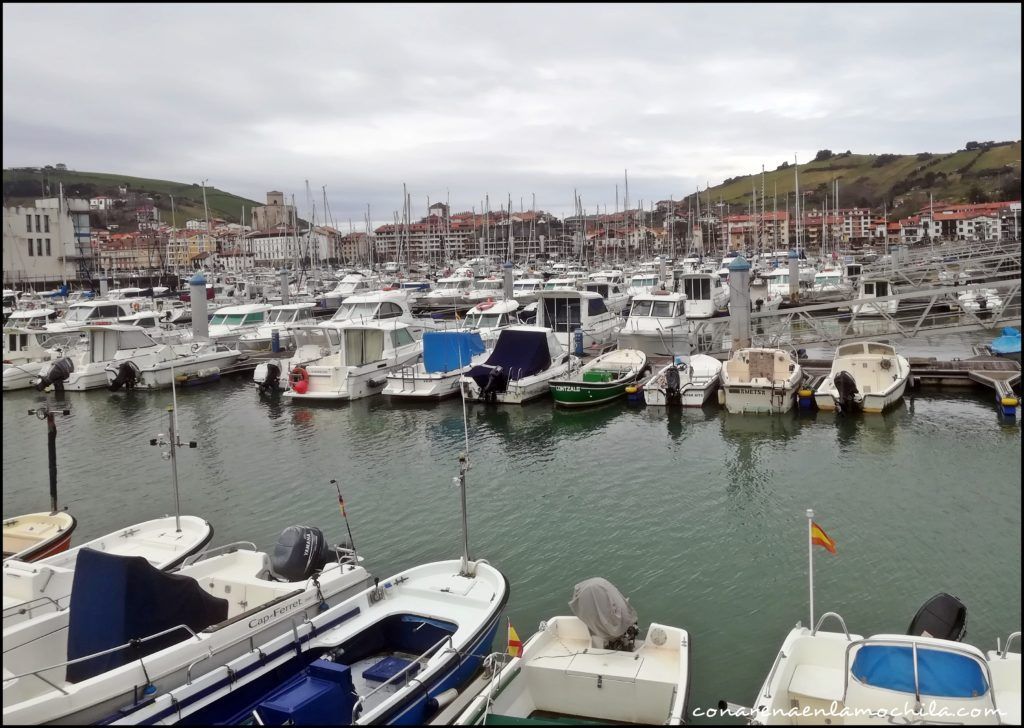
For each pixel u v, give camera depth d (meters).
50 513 15.24
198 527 14.19
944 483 17.58
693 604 12.55
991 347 29.61
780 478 18.39
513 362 28.09
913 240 149.88
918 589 12.70
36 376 33.59
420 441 23.16
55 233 84.50
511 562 14.45
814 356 32.03
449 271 83.69
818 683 9.17
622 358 30.11
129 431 25.92
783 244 161.88
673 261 83.50
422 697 8.91
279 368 31.16
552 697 9.59
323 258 148.38
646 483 18.53
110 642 9.23
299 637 9.77
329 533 16.17
